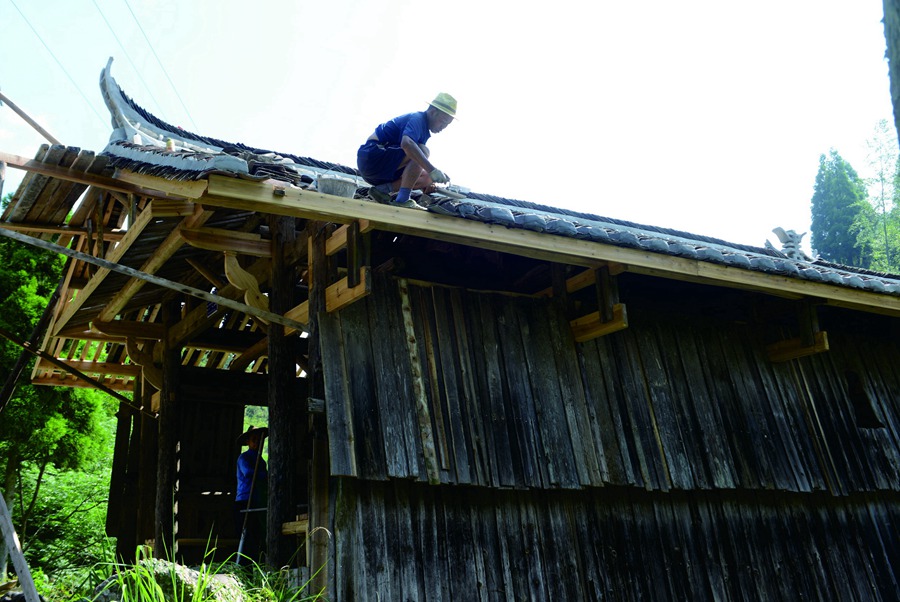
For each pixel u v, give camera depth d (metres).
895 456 8.27
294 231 6.55
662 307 8.13
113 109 7.31
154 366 8.93
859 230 33.28
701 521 7.07
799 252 11.02
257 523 7.85
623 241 5.85
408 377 5.91
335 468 5.27
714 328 7.79
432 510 5.84
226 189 4.56
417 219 5.18
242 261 7.84
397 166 5.44
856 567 7.75
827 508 7.87
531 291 7.39
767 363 7.94
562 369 6.63
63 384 10.70
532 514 6.26
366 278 5.34
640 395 6.97
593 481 6.34
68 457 16.12
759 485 7.20
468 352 6.28
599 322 6.52
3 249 15.80
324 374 5.52
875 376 8.70
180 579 4.40
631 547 6.60
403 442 5.67
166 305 8.95
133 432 9.52
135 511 9.20
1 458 16.17
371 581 5.39
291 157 8.84
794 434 7.71
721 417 7.34
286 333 6.29
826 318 8.95
